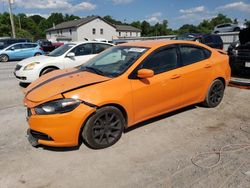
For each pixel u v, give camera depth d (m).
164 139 3.88
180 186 2.76
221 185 2.75
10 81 9.03
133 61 3.92
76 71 4.32
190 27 86.38
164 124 4.43
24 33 72.19
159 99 4.13
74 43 8.50
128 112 3.78
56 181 2.93
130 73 3.79
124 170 3.10
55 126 3.27
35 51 18.80
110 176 2.99
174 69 4.31
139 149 3.60
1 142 3.91
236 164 3.14
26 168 3.20
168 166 3.15
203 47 4.95
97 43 8.78
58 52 8.34
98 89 3.48
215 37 14.80
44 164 3.28
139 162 3.27
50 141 3.38
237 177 2.88
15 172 3.12
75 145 3.44
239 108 5.17
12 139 4.00
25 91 4.08
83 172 3.09
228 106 5.30
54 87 3.57
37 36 93.31
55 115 3.25
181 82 4.37
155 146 3.67
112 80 3.65
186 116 4.78
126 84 3.71
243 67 6.85
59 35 67.75
